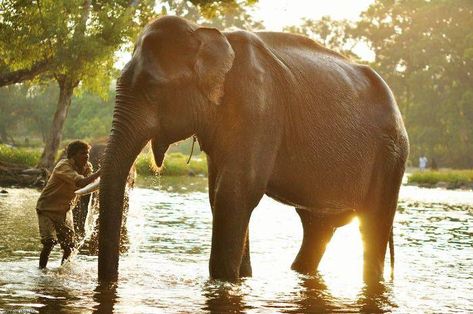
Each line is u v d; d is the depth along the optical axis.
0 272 8.16
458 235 14.91
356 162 8.91
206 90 7.58
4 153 35.97
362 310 7.05
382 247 9.45
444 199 30.00
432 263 10.66
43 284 7.48
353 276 9.27
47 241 8.65
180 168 45.78
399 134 9.43
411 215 20.33
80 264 8.94
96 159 12.38
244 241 8.00
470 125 91.94
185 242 11.86
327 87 8.73
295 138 8.31
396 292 8.18
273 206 21.61
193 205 20.56
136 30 34.28
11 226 13.06
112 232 7.28
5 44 32.16
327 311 6.92
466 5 93.38
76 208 12.00
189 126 7.65
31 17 31.84
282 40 8.77
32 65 33.94
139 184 31.72
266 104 7.99
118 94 7.52
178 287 7.66
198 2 36.72
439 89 97.94
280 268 9.66
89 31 33.28
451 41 94.00
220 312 6.57
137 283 7.78
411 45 96.81
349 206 9.11
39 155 37.97
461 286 8.71
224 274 7.95
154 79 7.44
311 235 9.60
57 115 35.56
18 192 24.38
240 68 7.89
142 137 7.39
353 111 8.93
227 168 7.82
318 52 9.08
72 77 33.41
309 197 8.66
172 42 7.59
